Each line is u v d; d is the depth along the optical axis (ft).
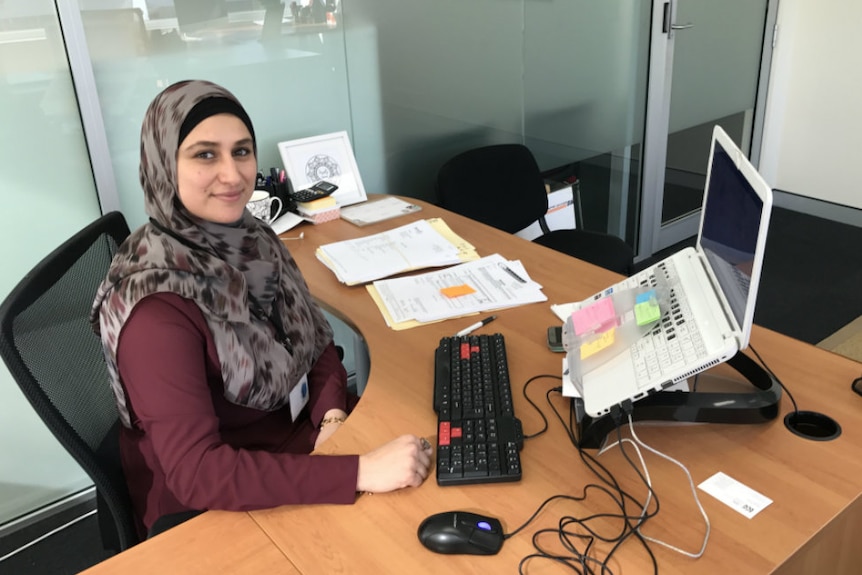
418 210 7.73
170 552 3.48
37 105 6.51
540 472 3.85
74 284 4.53
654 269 4.89
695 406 4.03
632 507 3.56
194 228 4.32
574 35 10.05
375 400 4.55
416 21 8.52
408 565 3.32
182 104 4.14
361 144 8.65
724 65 12.39
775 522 3.42
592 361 4.37
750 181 3.74
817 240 13.01
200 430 3.87
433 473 3.89
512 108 9.85
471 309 5.58
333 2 7.81
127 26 6.70
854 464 3.77
